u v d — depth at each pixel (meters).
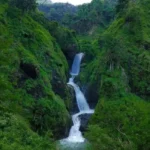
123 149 30.31
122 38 73.56
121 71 64.62
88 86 68.31
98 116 49.16
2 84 37.06
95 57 85.06
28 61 52.72
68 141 48.59
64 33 90.69
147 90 63.50
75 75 83.25
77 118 58.31
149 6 85.12
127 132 35.06
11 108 38.25
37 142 32.91
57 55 73.06
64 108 54.00
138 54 70.00
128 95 59.88
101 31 128.62
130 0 92.38
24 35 62.97
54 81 60.28
